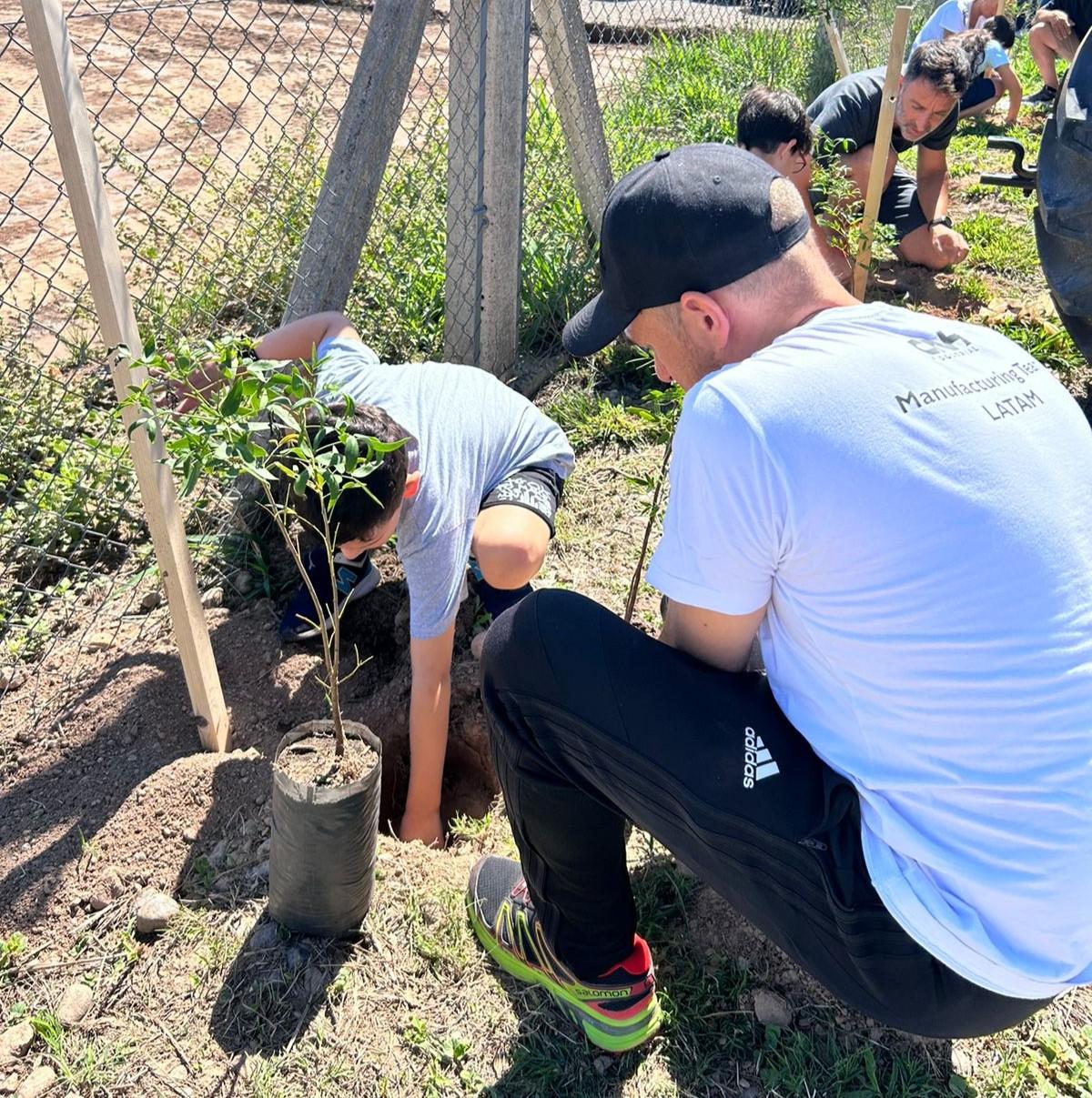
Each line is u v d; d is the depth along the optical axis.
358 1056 1.74
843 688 1.32
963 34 4.77
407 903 1.96
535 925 1.77
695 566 1.33
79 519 2.83
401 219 3.93
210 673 2.23
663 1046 1.76
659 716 1.41
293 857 1.75
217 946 1.89
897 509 1.24
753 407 1.26
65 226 4.45
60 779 2.22
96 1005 1.82
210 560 2.84
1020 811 1.25
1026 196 5.49
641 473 3.29
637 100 5.80
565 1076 1.71
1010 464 1.26
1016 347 1.40
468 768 2.53
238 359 1.74
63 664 2.52
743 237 1.36
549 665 1.47
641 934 1.93
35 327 3.57
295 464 1.99
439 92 5.84
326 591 2.71
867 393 1.26
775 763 1.38
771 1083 1.71
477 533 2.41
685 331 1.46
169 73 6.56
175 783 2.16
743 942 1.91
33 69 6.44
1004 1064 1.74
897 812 1.31
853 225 3.61
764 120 3.54
